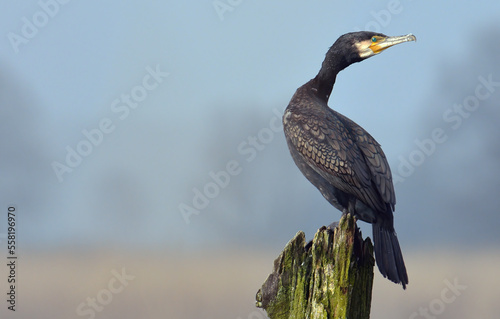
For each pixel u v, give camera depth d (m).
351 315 4.68
